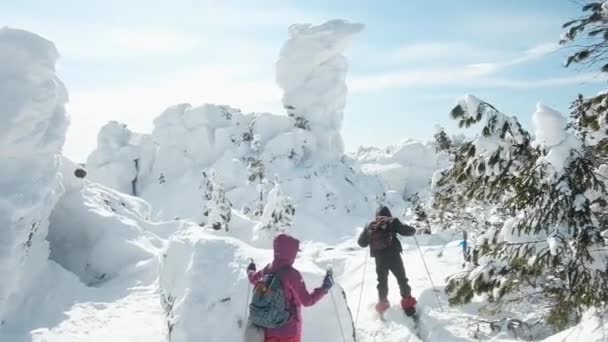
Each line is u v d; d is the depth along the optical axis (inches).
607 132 181.8
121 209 445.4
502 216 289.6
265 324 163.3
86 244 382.9
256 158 764.0
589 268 165.2
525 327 223.8
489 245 203.3
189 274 222.4
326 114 836.6
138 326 261.7
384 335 241.4
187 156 826.8
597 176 181.3
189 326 203.5
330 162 783.7
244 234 515.5
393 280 324.5
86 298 297.1
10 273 234.7
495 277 194.7
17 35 262.2
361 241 280.7
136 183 839.1
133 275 340.5
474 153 189.0
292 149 762.2
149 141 872.9
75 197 387.9
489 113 178.4
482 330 230.5
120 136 872.9
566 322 178.9
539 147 173.6
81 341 238.8
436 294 276.4
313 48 828.0
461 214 338.6
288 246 172.9
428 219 395.2
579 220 160.6
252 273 177.2
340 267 401.1
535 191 172.2
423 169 1114.1
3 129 247.1
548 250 173.8
